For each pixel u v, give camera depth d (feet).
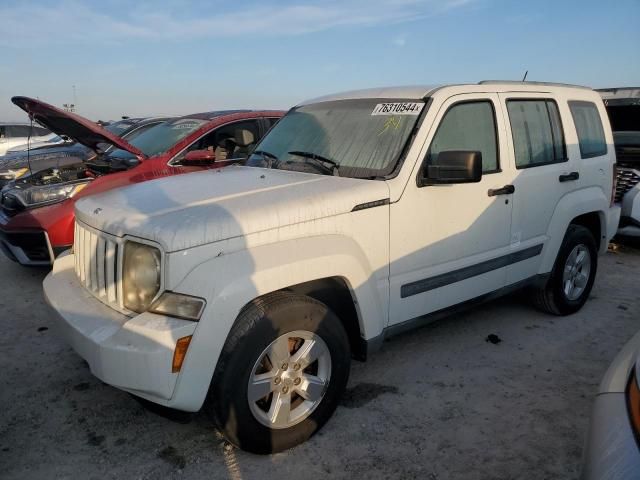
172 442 10.05
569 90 15.85
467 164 10.59
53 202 18.29
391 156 11.36
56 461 9.50
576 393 11.89
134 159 20.57
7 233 18.22
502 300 17.56
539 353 13.79
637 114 25.38
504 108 13.44
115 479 9.05
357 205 10.24
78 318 9.22
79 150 32.40
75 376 12.53
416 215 11.25
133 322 8.32
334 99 14.06
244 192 10.24
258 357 8.91
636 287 19.19
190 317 8.30
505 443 10.08
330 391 10.07
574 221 16.39
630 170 22.89
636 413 6.05
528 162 14.01
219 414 8.86
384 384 12.17
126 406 11.27
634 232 22.81
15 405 11.29
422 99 12.08
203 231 8.54
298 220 9.46
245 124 22.70
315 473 9.20
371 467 9.36
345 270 9.95
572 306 16.17
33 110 18.40
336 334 9.94
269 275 8.89
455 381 12.34
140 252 8.70
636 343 7.50
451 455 9.71
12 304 17.24
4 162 36.09
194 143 20.92
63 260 11.61
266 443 9.38
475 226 12.53
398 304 11.24
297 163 12.57
